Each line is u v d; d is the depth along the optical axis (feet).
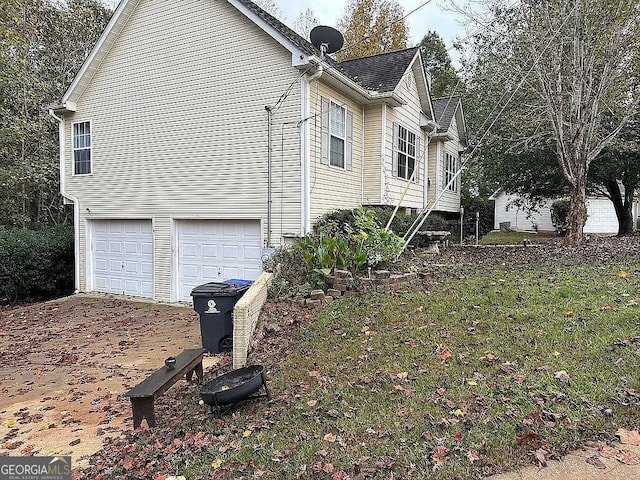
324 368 16.63
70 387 19.29
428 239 44.34
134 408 14.29
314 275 26.99
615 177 55.57
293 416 13.33
